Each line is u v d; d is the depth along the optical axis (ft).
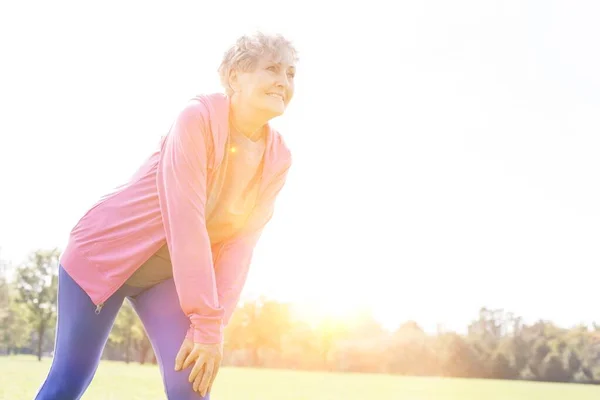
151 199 6.36
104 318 6.45
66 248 6.55
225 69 6.32
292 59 6.29
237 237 6.69
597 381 152.25
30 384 42.11
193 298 5.82
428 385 111.86
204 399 5.95
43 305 160.45
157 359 6.29
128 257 6.28
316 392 70.18
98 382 59.62
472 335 165.99
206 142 6.09
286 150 6.81
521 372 157.28
